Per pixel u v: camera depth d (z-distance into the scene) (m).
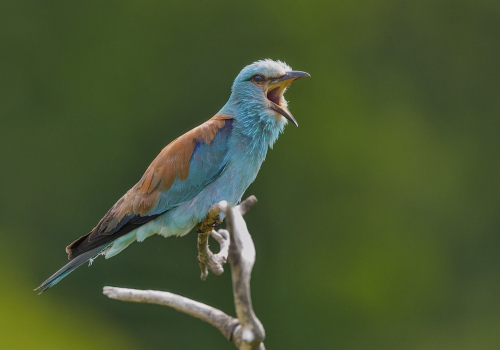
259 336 5.00
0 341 14.30
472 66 19.16
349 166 17.47
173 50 17.31
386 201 17.48
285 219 16.73
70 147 17.41
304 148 17.34
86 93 17.59
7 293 15.43
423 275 17.56
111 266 14.83
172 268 14.61
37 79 17.73
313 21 17.84
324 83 17.84
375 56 18.58
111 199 17.22
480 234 18.41
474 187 18.64
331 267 16.70
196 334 14.48
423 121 18.66
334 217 17.03
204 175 7.82
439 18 19.05
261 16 17.48
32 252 16.83
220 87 17.25
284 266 16.48
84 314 14.83
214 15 17.39
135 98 17.30
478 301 17.88
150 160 17.12
